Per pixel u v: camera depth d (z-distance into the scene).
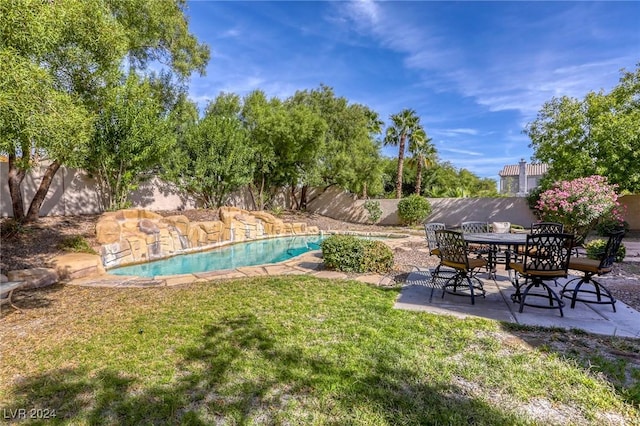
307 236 13.39
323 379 2.42
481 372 2.52
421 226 15.91
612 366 2.58
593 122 11.69
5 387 2.35
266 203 16.00
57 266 5.65
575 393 2.25
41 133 3.29
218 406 2.13
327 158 15.38
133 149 8.77
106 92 5.77
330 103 16.34
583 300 4.12
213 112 14.78
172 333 3.25
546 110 12.80
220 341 3.06
